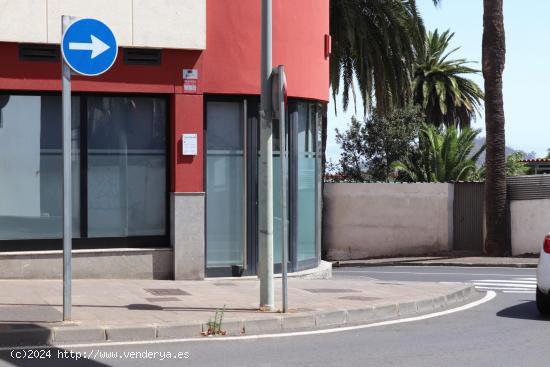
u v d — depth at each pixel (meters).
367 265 23.95
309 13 15.55
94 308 10.15
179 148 13.69
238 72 14.21
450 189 25.73
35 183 13.33
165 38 13.49
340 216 26.17
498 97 24.59
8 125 13.20
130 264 13.55
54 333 8.58
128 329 8.84
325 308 10.66
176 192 13.66
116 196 13.80
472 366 7.80
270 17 10.45
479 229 25.69
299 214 15.82
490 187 24.55
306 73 15.41
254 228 14.48
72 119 13.53
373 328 10.04
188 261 13.73
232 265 14.35
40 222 13.36
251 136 14.45
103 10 13.18
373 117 38.53
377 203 25.98
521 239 24.83
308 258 16.12
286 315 9.96
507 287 15.91
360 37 28.06
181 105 13.68
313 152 16.41
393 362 7.93
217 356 8.05
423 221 25.75
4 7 12.67
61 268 13.13
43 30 12.80
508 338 9.41
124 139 13.84
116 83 13.39
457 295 13.16
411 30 28.36
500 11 24.67
